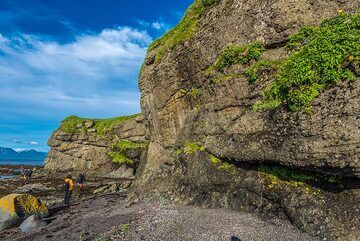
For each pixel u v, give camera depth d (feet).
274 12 67.82
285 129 54.13
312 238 45.73
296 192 52.26
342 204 47.01
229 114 68.85
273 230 49.65
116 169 237.25
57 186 166.20
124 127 252.42
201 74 83.30
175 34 100.22
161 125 102.68
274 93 59.31
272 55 66.59
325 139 47.62
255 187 58.34
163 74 99.76
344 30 53.26
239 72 69.56
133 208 79.56
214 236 49.42
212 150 70.18
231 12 77.77
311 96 51.65
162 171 90.58
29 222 77.87
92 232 62.75
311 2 65.36
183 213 63.52
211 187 67.77
